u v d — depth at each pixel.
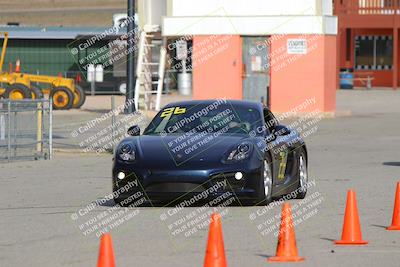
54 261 25.38
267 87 84.81
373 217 32.94
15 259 25.70
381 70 141.12
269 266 24.50
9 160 54.41
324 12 85.06
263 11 84.12
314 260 25.28
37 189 41.59
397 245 27.59
